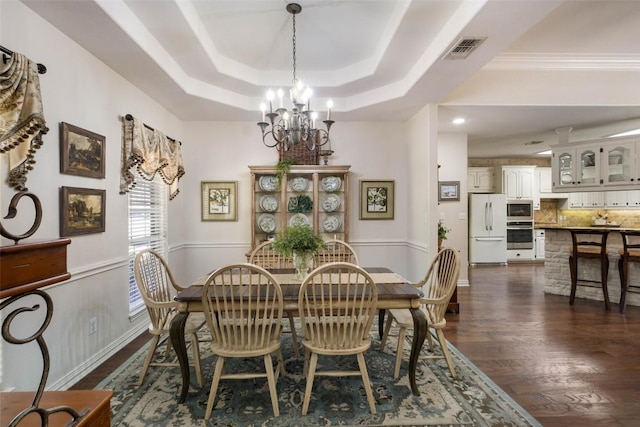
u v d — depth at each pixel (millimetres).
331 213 4500
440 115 4172
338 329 1939
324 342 1953
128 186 3051
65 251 1015
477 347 2885
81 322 2414
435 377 2373
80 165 2389
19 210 1895
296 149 4461
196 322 2420
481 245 6953
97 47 2438
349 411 1978
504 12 2072
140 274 2365
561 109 3920
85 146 2443
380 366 2537
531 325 3420
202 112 4133
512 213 7285
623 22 2848
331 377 2373
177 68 3148
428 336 2787
